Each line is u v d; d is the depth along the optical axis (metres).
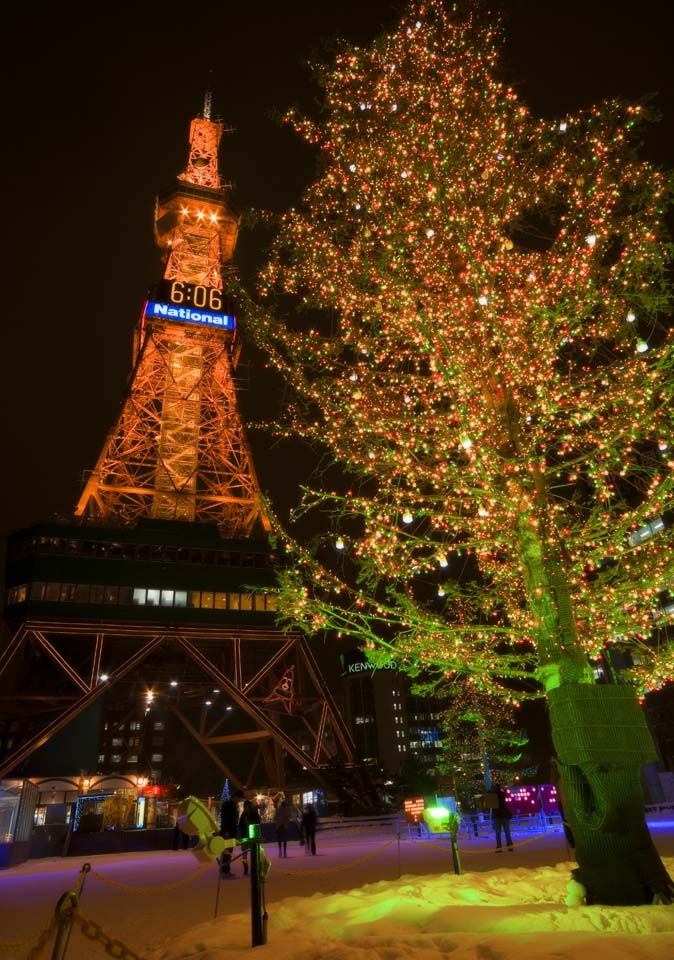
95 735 57.69
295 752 55.28
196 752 117.38
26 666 57.78
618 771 8.38
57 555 57.81
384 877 15.01
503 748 50.47
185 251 89.19
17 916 13.23
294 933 8.16
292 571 11.59
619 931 6.89
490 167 12.07
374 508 11.47
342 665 169.00
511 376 10.91
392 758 151.00
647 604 11.20
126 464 70.12
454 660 10.99
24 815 30.97
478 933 7.05
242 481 72.38
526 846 19.70
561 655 9.41
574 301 10.85
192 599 59.94
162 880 18.50
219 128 100.94
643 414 9.90
